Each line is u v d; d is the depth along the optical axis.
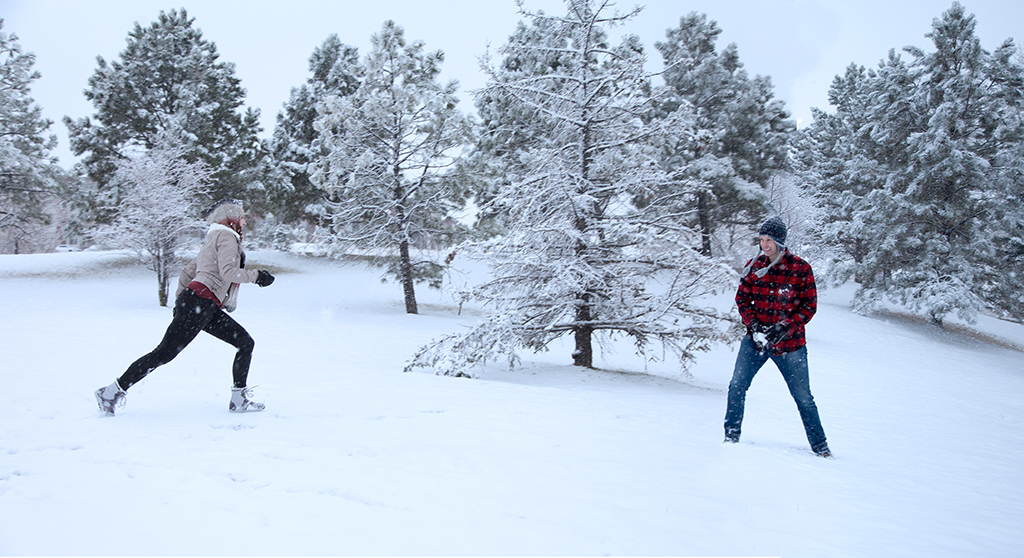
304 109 36.97
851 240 35.69
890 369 17.92
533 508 2.50
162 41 30.09
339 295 27.52
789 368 4.50
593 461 3.51
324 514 2.22
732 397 4.70
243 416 4.21
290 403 4.88
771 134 30.78
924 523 2.81
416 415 4.63
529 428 4.42
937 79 29.39
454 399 5.60
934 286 27.50
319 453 3.21
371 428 4.00
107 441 3.27
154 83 30.31
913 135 28.70
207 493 2.40
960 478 4.14
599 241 10.32
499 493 2.69
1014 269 29.36
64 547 1.77
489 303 10.54
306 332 14.56
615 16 10.73
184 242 20.72
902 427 7.21
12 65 28.22
